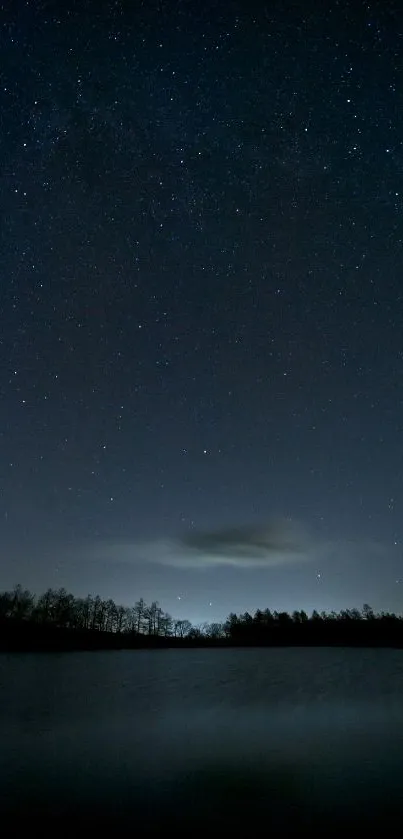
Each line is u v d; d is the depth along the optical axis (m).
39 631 77.56
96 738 15.66
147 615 97.69
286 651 75.56
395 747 14.07
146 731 16.73
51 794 10.11
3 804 9.55
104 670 42.88
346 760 12.68
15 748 14.25
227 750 13.92
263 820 8.70
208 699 25.05
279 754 13.41
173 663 51.28
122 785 10.73
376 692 27.88
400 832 8.13
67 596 87.56
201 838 7.93
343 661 54.00
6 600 82.69
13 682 33.44
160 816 8.90
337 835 8.04
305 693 27.44
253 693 27.56
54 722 18.50
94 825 8.50
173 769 11.98
